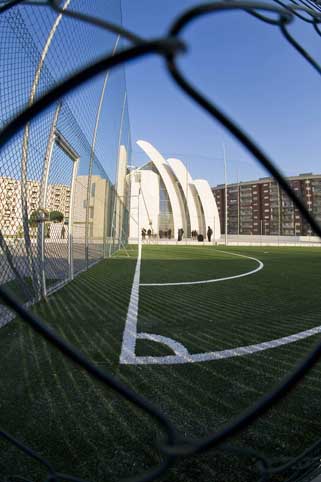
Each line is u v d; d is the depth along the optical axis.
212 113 0.41
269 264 9.41
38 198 3.83
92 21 0.50
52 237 5.39
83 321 3.10
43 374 1.94
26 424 1.42
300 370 0.50
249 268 8.27
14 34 2.72
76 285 5.13
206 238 33.53
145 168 36.28
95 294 4.41
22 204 3.42
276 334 2.80
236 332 2.85
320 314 3.50
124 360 2.19
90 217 8.12
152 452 1.25
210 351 2.38
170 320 3.21
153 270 7.52
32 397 1.67
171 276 6.51
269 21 0.73
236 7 0.41
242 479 1.12
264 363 2.17
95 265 8.28
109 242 11.27
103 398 1.67
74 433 1.36
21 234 3.57
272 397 0.49
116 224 13.37
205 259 10.95
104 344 2.49
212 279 6.16
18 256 3.59
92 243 8.31
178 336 2.71
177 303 3.97
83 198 7.26
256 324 3.10
